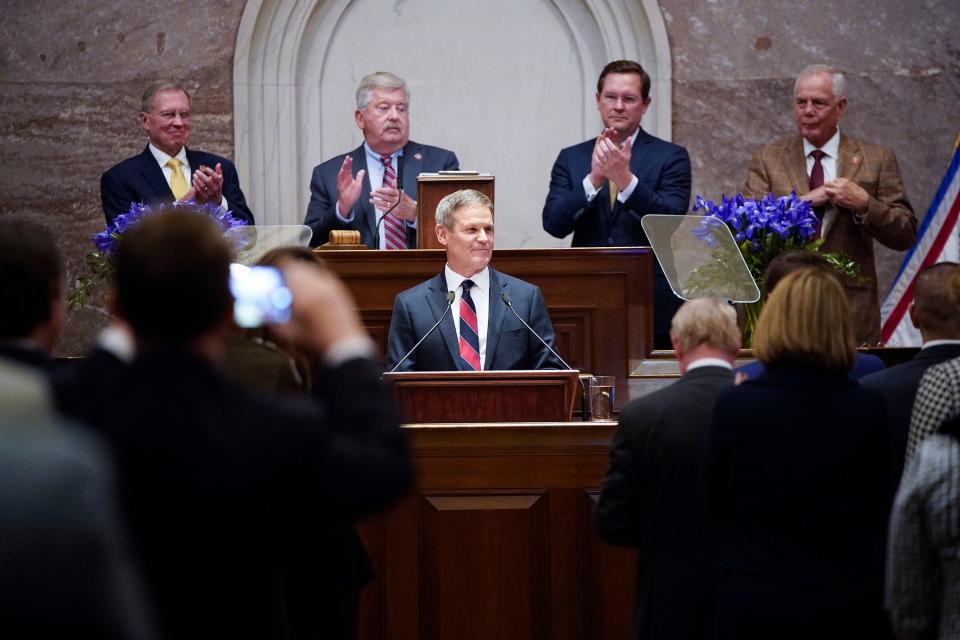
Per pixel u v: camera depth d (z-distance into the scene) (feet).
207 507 13.53
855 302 41.81
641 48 53.98
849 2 53.01
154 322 14.07
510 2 55.21
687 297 35.35
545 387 29.19
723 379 22.75
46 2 53.21
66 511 9.91
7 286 15.56
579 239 41.78
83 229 53.16
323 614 20.99
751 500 20.42
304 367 21.08
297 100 54.54
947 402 20.12
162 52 53.47
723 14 53.52
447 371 30.91
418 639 28.27
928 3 52.80
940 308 23.43
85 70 53.21
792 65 53.21
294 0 54.08
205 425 13.67
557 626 28.35
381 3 55.01
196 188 39.47
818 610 19.79
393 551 28.30
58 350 52.95
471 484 28.37
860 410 20.38
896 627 19.42
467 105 55.26
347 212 42.16
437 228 35.27
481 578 28.30
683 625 22.04
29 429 10.35
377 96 44.93
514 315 34.19
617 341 36.55
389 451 13.96
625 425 23.03
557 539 28.43
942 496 18.81
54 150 53.16
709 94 53.52
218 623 13.92
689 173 43.47
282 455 13.62
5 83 53.21
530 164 55.26
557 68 55.21
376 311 36.42
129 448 13.56
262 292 15.48
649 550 22.59
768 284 27.55
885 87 52.85
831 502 20.13
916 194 52.75
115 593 10.11
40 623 9.80
